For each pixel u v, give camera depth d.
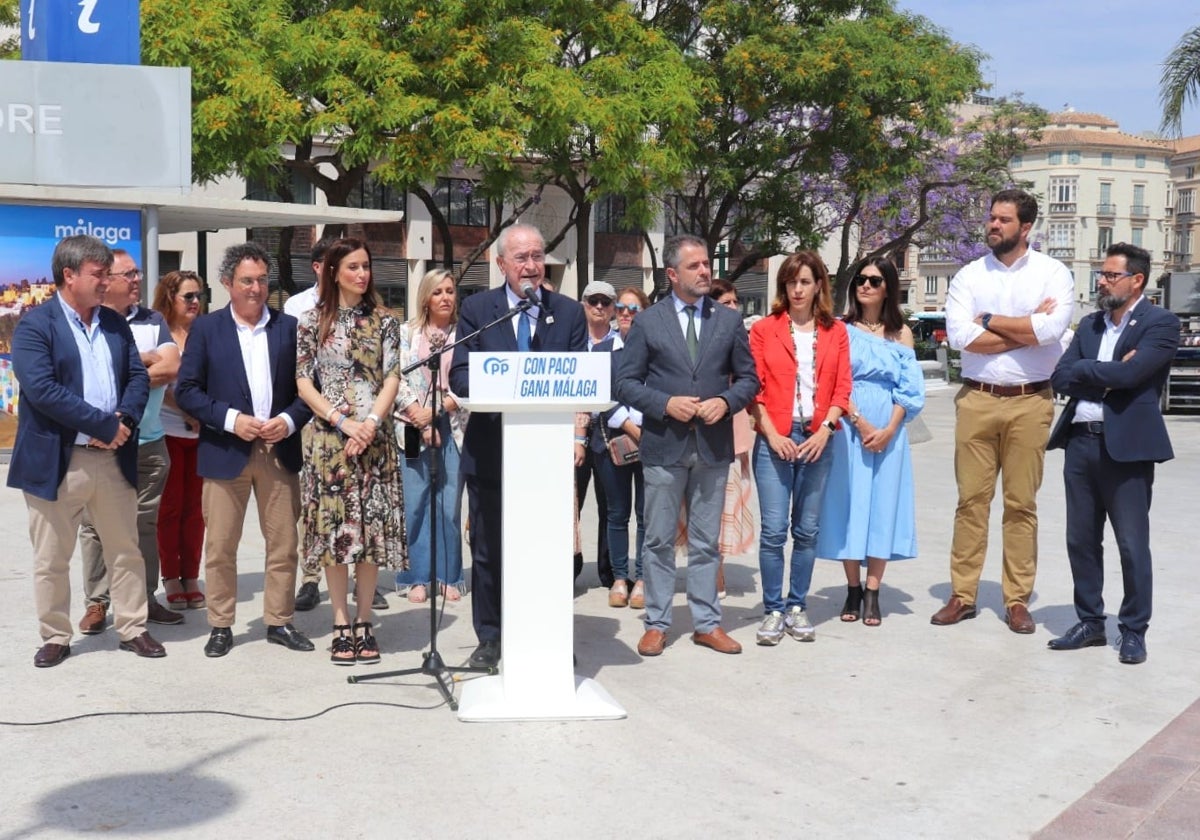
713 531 5.92
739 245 37.22
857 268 6.76
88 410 5.30
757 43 21.50
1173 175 103.44
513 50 17.02
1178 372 22.94
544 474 4.86
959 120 32.31
